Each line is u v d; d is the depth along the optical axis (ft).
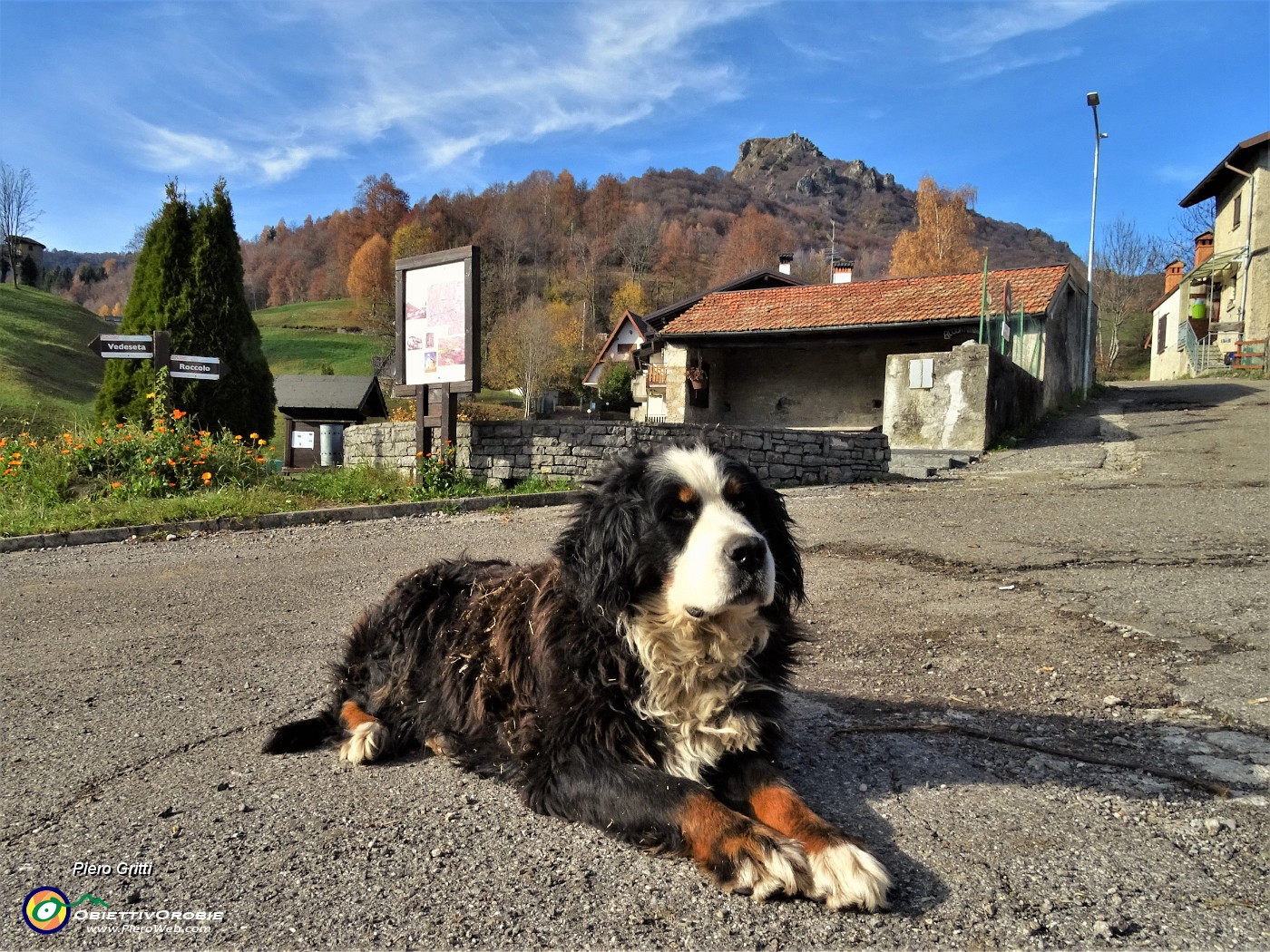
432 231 342.64
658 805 8.23
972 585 20.20
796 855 7.53
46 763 11.46
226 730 12.69
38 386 121.39
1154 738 11.24
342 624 19.01
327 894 7.85
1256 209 100.68
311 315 326.03
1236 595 17.84
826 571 22.43
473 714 10.43
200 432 44.80
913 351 73.72
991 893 7.57
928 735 11.49
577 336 260.21
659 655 9.09
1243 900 7.41
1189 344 117.50
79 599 22.24
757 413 81.30
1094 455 45.83
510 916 7.39
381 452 49.39
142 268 51.21
